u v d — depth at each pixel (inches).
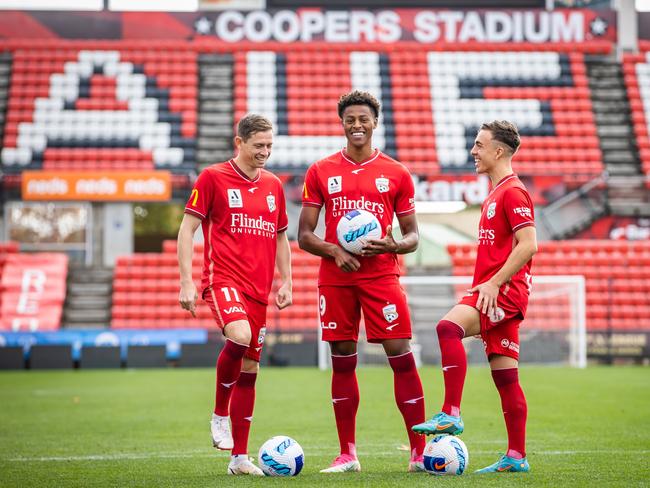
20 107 3777.1
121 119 3779.5
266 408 1608.0
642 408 1572.3
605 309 3105.3
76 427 1334.9
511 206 842.8
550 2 4276.6
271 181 930.7
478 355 2687.0
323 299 906.7
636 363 2839.6
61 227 3462.1
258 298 905.5
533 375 2370.8
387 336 888.9
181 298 881.5
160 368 2716.5
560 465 895.7
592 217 3580.2
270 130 910.4
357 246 879.1
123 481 816.3
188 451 1064.8
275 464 836.0
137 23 4040.4
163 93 3887.8
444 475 811.4
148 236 3846.0
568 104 3961.6
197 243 3211.1
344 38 4111.7
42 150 3644.2
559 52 4133.9
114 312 3073.3
